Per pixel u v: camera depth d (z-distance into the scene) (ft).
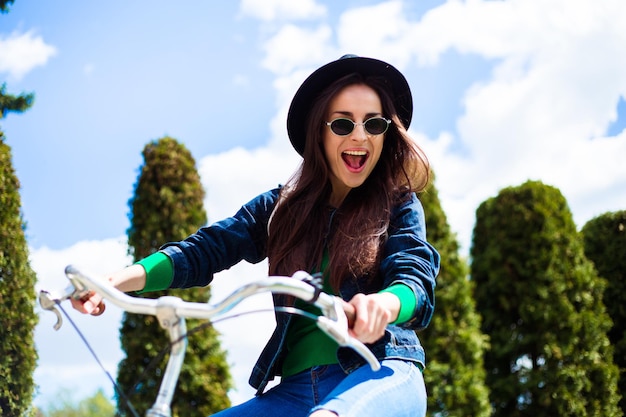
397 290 6.72
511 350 39.88
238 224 8.49
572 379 38.75
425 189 8.78
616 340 42.68
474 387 35.63
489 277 40.91
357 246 7.68
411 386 7.08
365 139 8.07
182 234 32.42
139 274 7.59
